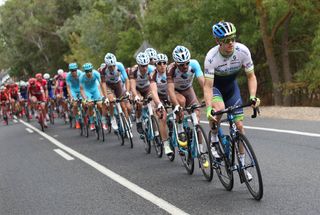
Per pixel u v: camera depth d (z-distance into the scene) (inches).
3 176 297.7
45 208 211.8
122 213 192.9
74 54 1497.3
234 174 241.3
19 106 900.6
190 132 248.8
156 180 248.2
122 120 380.8
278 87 652.1
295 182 215.6
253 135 366.0
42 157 363.6
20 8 2309.3
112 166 300.0
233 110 192.9
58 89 650.2
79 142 438.6
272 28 642.2
